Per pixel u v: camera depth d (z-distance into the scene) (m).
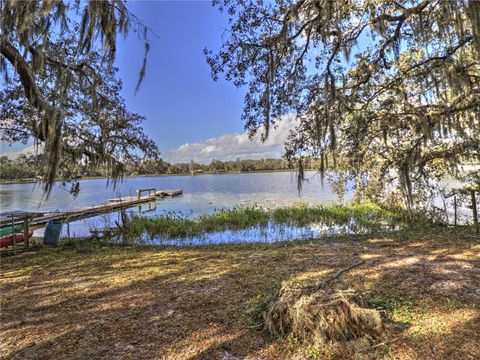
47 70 5.58
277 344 2.60
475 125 6.75
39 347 2.80
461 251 5.12
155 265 5.63
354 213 10.60
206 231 10.06
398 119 7.00
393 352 2.37
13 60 4.68
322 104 6.68
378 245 6.20
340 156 9.04
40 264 6.18
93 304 3.79
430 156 7.89
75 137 6.34
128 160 7.54
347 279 4.00
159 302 3.72
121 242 9.09
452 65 5.75
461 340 2.46
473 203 7.75
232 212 11.98
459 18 4.46
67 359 2.58
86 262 6.18
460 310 2.94
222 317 3.19
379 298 3.30
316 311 2.63
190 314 3.32
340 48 5.60
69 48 5.48
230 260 5.67
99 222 13.34
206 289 4.06
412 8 5.22
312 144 6.92
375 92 7.27
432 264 4.43
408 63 7.23
